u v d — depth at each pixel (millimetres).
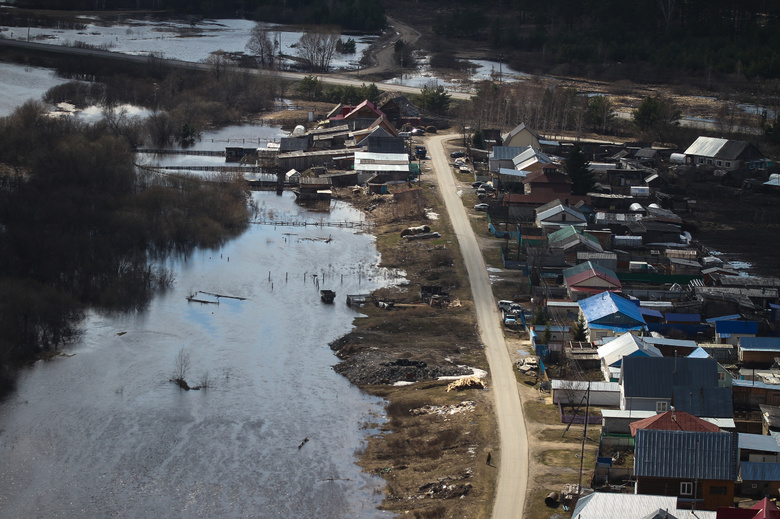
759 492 60594
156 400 80688
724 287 102812
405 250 122562
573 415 74938
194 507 65312
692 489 58844
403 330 96438
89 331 94438
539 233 124125
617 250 121812
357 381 85312
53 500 65812
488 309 101938
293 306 103312
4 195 120688
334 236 129250
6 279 100875
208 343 92688
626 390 73375
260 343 93188
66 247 109438
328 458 72188
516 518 60062
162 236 119250
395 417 78375
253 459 71812
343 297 106562
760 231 137250
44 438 73812
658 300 103062
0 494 66312
